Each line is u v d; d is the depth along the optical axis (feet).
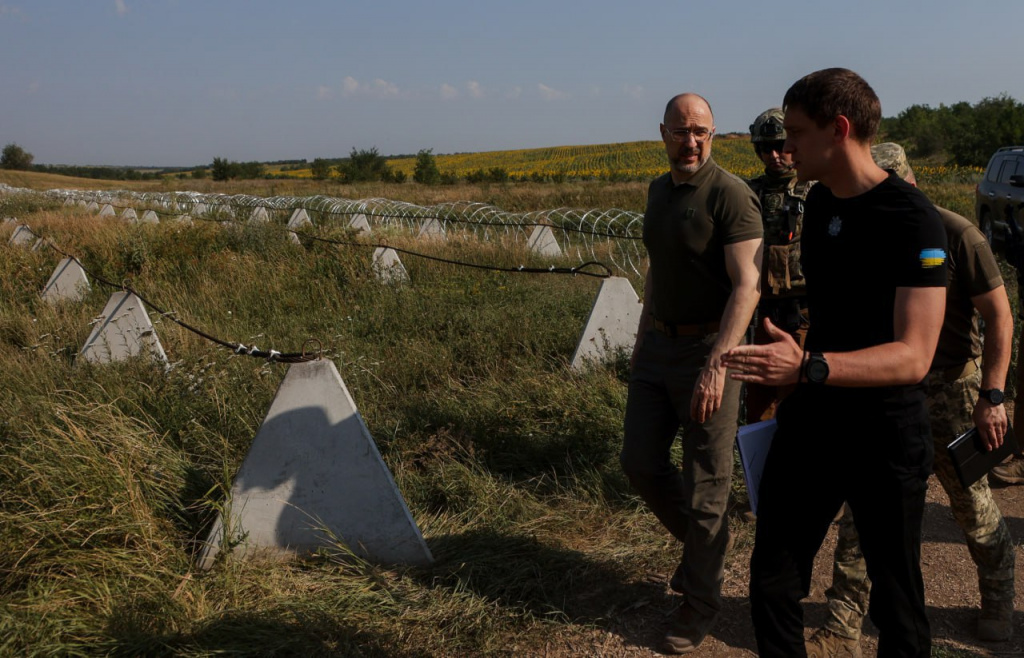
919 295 6.20
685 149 8.75
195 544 11.05
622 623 9.87
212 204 65.57
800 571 7.08
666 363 9.45
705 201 8.86
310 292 27.66
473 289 26.86
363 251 31.99
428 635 9.50
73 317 23.88
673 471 9.95
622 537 11.94
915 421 6.59
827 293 6.89
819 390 6.84
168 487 11.95
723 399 9.09
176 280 30.04
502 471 14.05
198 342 20.70
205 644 9.02
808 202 7.13
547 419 15.88
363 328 23.13
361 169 188.55
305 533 11.03
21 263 32.65
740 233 8.69
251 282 28.71
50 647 8.68
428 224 48.19
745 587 10.68
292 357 11.28
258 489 10.96
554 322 22.30
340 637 9.32
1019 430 13.64
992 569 9.17
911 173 9.57
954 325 9.14
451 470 13.47
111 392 15.83
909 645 6.71
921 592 6.79
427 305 25.13
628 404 9.91
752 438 7.99
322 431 10.96
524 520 12.33
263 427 10.93
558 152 326.24
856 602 9.00
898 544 6.68
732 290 8.71
